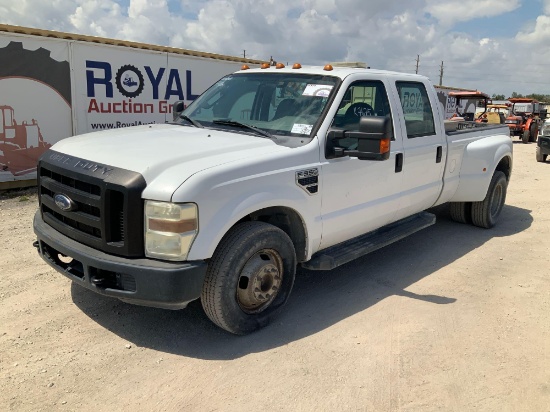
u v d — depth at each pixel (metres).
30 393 3.01
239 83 4.97
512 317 4.29
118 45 10.09
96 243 3.42
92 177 3.35
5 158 8.70
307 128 4.16
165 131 4.33
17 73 8.66
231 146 3.78
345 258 4.42
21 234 6.07
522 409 3.06
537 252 6.10
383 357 3.58
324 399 3.08
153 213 3.21
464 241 6.50
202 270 3.33
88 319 3.96
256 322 3.83
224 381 3.22
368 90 4.73
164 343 3.66
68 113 9.52
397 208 5.13
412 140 5.20
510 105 28.91
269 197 3.65
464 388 3.25
